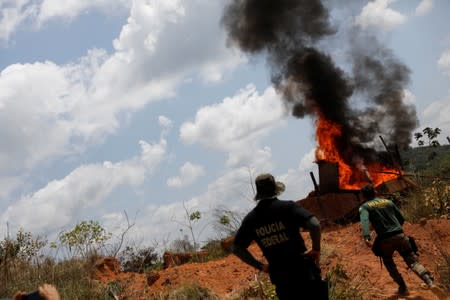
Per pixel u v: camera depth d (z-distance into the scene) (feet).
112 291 26.35
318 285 13.93
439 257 27.27
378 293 23.13
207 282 25.91
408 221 34.71
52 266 29.19
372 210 22.95
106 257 31.60
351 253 28.89
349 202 43.24
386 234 22.59
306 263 13.93
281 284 13.99
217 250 37.88
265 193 14.46
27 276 28.12
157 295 24.63
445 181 39.19
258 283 23.63
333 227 39.42
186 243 38.47
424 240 29.43
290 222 14.03
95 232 30.83
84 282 27.45
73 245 30.48
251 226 14.48
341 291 22.25
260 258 28.91
